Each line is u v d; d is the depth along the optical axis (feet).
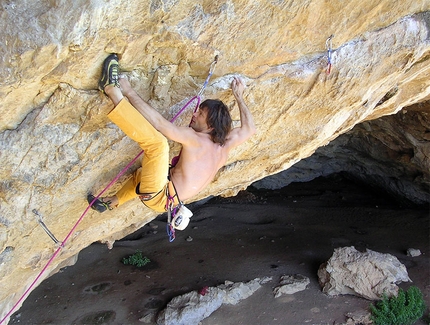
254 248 40.52
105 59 10.79
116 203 14.70
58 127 12.25
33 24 8.95
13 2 8.63
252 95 15.40
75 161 13.51
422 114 33.50
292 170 53.78
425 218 42.78
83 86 11.25
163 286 35.19
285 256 38.83
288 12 12.46
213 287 33.24
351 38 14.69
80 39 9.61
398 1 14.02
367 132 40.83
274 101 16.25
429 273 34.17
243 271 36.83
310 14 12.92
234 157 20.17
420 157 38.29
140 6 9.90
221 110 12.14
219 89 14.14
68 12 9.02
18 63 9.45
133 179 13.97
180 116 14.20
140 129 10.94
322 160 51.01
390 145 40.37
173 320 30.55
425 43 15.88
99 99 11.60
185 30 11.34
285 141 19.77
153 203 12.65
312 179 56.44
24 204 13.99
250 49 13.19
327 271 33.55
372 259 32.71
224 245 41.34
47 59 9.66
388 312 29.96
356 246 39.55
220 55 12.74
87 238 20.38
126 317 31.81
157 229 45.24
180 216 12.78
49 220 15.65
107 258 39.47
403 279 32.86
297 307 32.12
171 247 41.34
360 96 17.52
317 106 17.40
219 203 51.65
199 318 31.01
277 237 42.34
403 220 43.14
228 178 22.22
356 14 13.61
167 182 12.58
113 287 35.29
